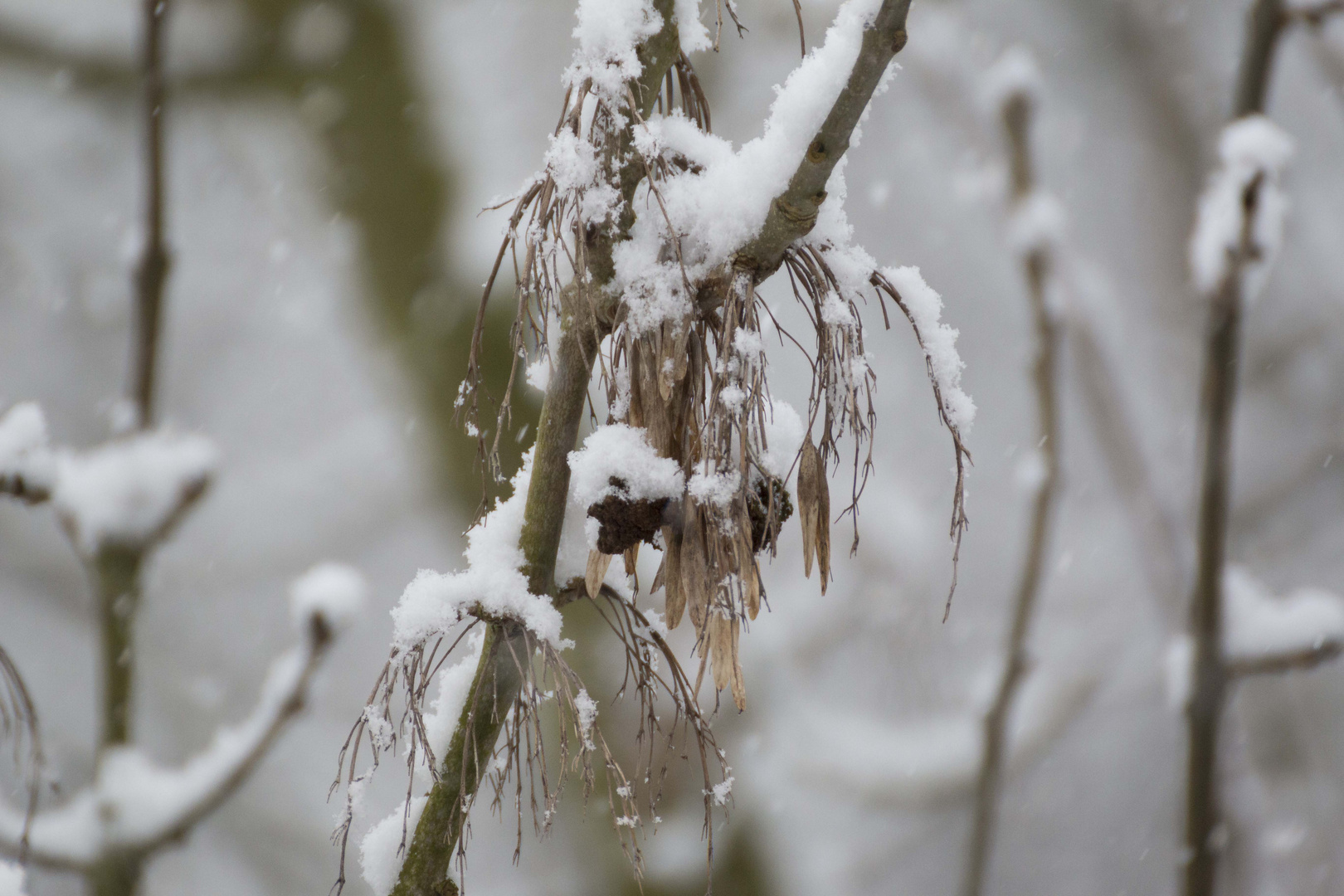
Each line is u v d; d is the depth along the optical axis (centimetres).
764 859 485
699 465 170
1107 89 770
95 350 857
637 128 162
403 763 674
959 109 423
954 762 553
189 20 557
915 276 183
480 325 180
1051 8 785
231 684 813
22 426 264
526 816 460
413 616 181
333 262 681
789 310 632
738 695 165
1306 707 573
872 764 546
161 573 809
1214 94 700
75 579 815
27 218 845
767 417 186
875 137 852
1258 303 727
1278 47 273
